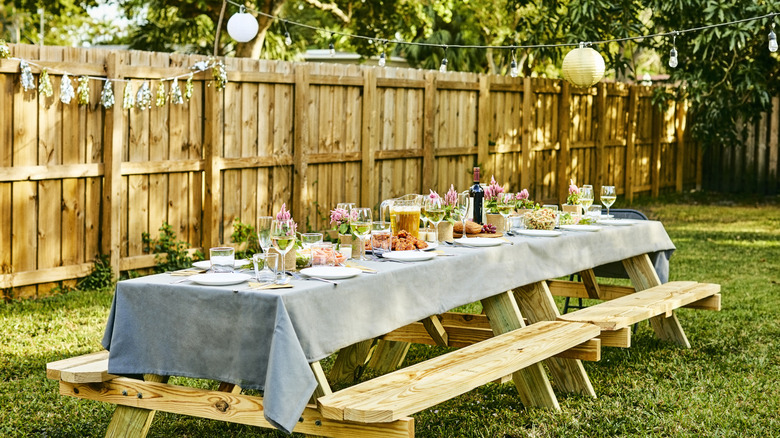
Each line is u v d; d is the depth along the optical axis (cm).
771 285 788
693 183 1709
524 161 1191
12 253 653
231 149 808
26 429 399
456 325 519
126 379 354
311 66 873
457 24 2067
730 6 1118
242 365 322
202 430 405
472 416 429
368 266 383
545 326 443
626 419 423
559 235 502
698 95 1275
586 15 1169
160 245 756
